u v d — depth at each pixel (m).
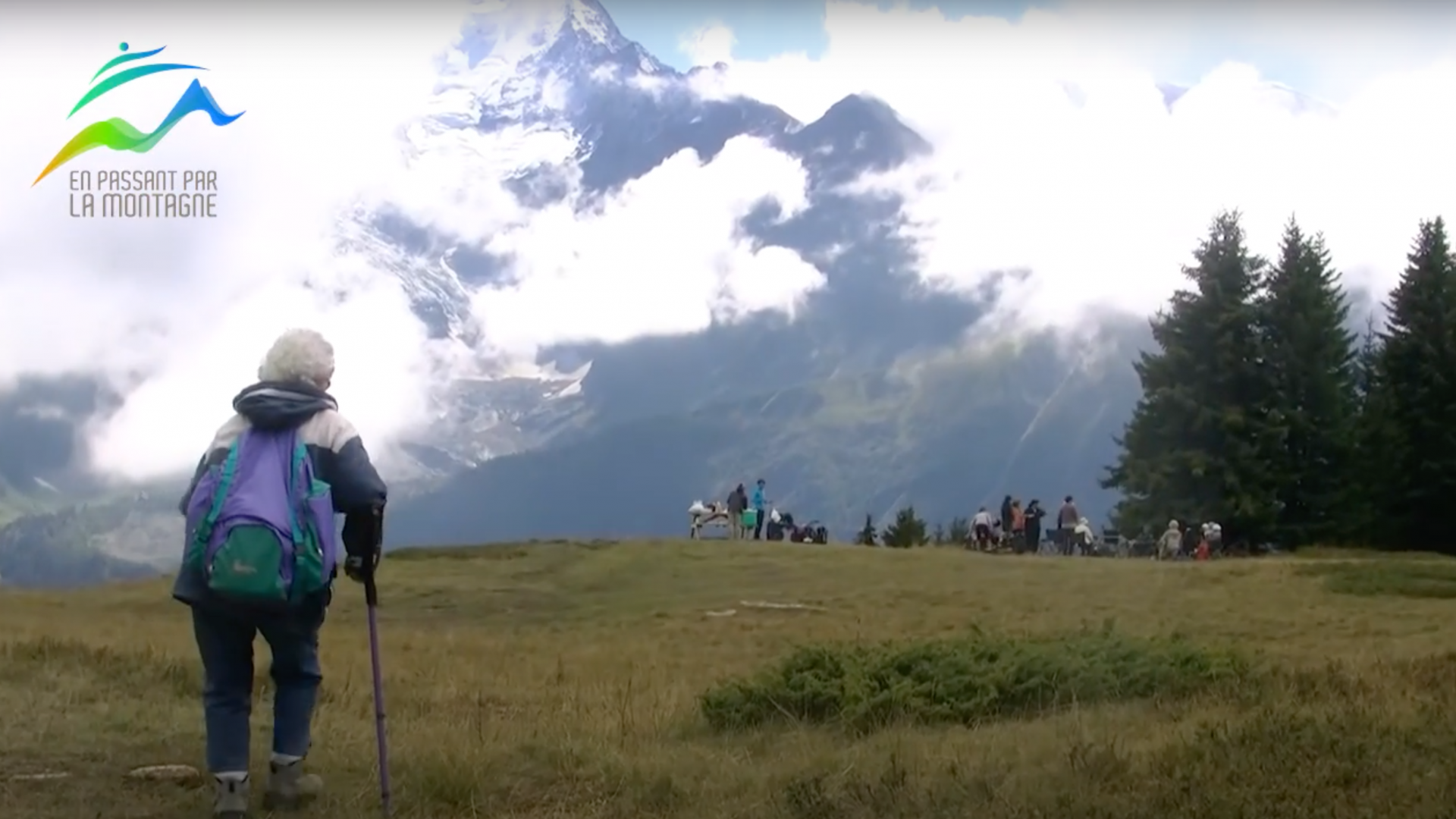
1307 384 64.56
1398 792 6.97
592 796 7.79
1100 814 6.67
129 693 11.59
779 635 24.84
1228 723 8.93
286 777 7.21
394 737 9.59
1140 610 27.39
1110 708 11.19
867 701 11.22
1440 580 31.20
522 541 44.47
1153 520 62.97
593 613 31.98
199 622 6.84
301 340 6.90
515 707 12.93
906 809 6.91
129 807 7.36
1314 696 10.84
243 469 6.66
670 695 14.02
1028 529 47.94
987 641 13.36
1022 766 8.01
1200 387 64.94
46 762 8.30
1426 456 61.22
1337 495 62.75
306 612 6.92
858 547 41.44
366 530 6.90
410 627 29.27
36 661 13.24
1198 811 6.68
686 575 36.81
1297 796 6.85
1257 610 27.20
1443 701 10.09
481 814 7.39
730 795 7.72
